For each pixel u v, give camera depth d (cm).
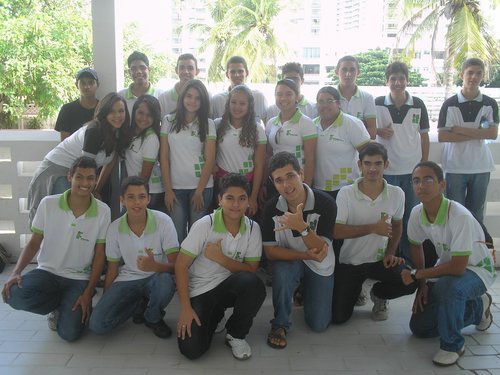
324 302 283
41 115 1245
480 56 1558
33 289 266
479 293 261
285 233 281
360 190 293
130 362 252
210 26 2572
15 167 397
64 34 1181
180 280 259
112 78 389
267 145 356
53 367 246
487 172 381
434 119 1667
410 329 287
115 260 284
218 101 379
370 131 372
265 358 257
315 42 3812
